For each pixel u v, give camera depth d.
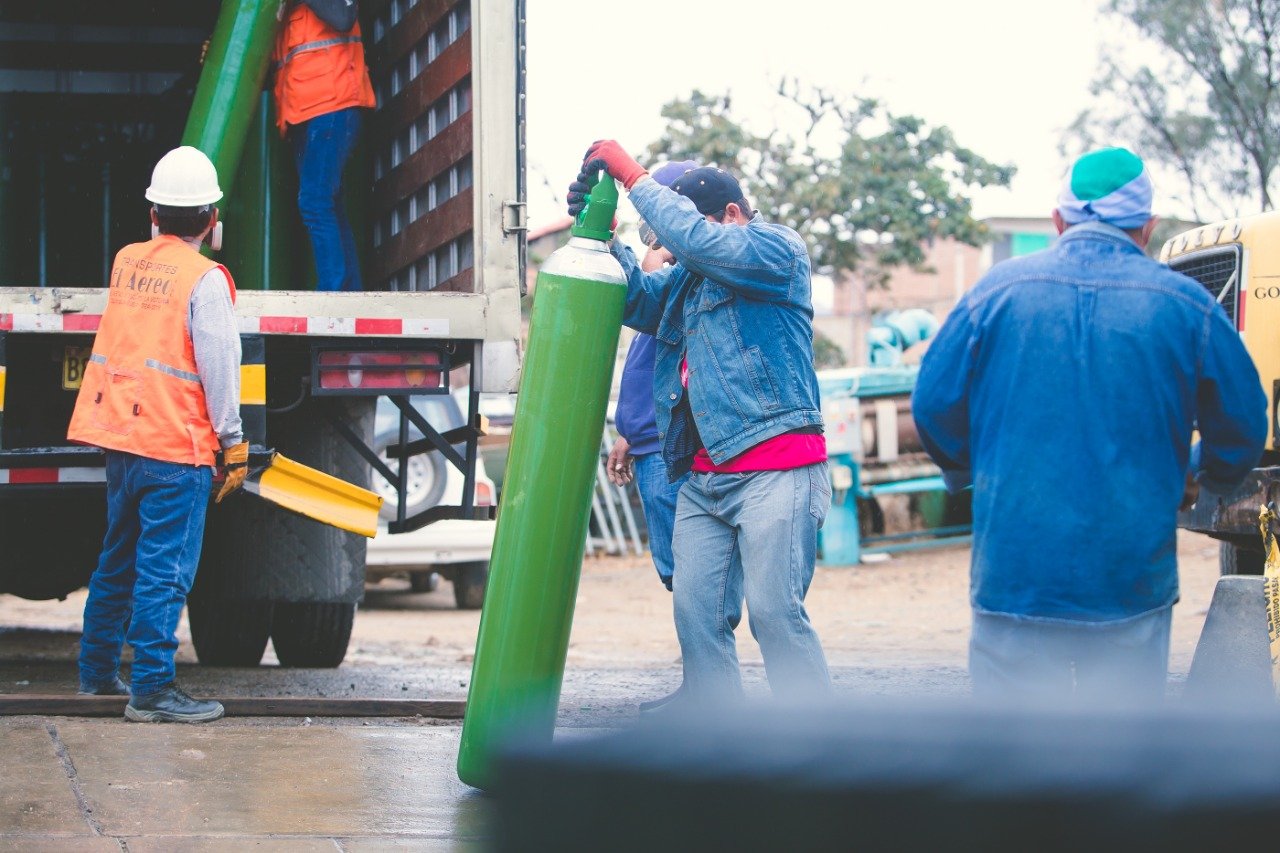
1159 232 24.00
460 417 12.62
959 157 26.23
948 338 3.42
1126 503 3.22
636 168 4.11
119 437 5.08
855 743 1.39
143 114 8.51
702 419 4.15
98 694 5.54
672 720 1.48
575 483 4.05
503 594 4.02
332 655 7.71
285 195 7.23
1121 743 1.41
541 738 1.48
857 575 15.74
